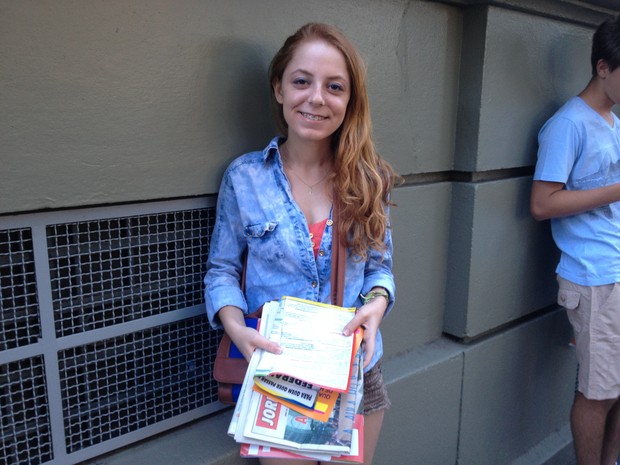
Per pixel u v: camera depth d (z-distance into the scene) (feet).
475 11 7.65
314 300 5.14
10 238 4.61
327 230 5.13
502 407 9.42
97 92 4.61
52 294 4.92
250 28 5.52
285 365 4.31
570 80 9.21
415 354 8.19
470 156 7.98
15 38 4.14
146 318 5.53
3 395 4.79
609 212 7.85
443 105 7.82
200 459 5.61
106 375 5.41
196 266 5.87
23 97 4.24
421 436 8.13
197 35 5.14
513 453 9.89
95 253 5.11
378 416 5.80
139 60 4.80
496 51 7.79
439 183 8.05
